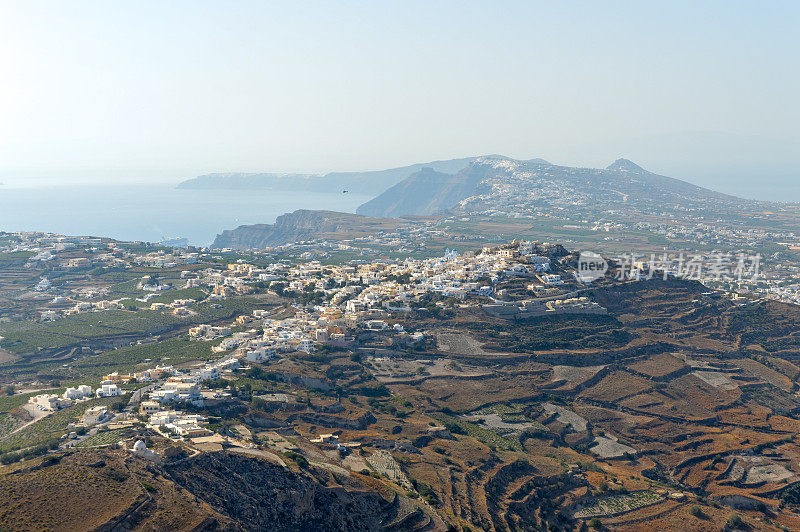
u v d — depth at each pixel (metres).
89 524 160.50
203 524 168.75
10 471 186.75
